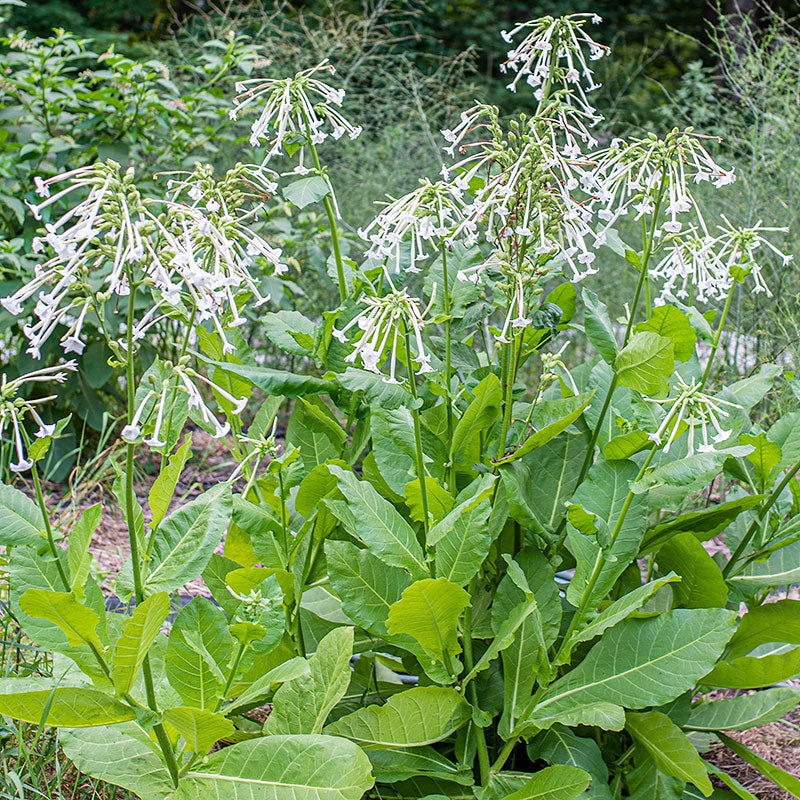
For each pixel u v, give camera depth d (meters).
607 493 2.50
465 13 14.52
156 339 5.79
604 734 2.80
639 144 2.40
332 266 2.82
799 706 3.51
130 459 1.86
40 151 5.38
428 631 2.29
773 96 5.93
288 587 2.56
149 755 2.34
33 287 1.76
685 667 2.27
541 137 2.38
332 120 2.53
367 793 2.54
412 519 2.57
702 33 14.80
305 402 2.68
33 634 1.99
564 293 2.80
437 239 2.58
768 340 4.93
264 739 2.09
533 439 2.39
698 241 2.54
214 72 6.36
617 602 2.33
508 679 2.50
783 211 5.47
